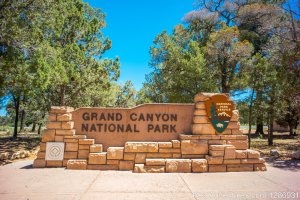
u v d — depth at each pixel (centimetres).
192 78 1661
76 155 754
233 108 801
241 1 2405
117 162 739
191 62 1641
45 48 1093
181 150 754
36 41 1048
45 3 1073
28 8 1016
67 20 1584
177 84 1748
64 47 1602
